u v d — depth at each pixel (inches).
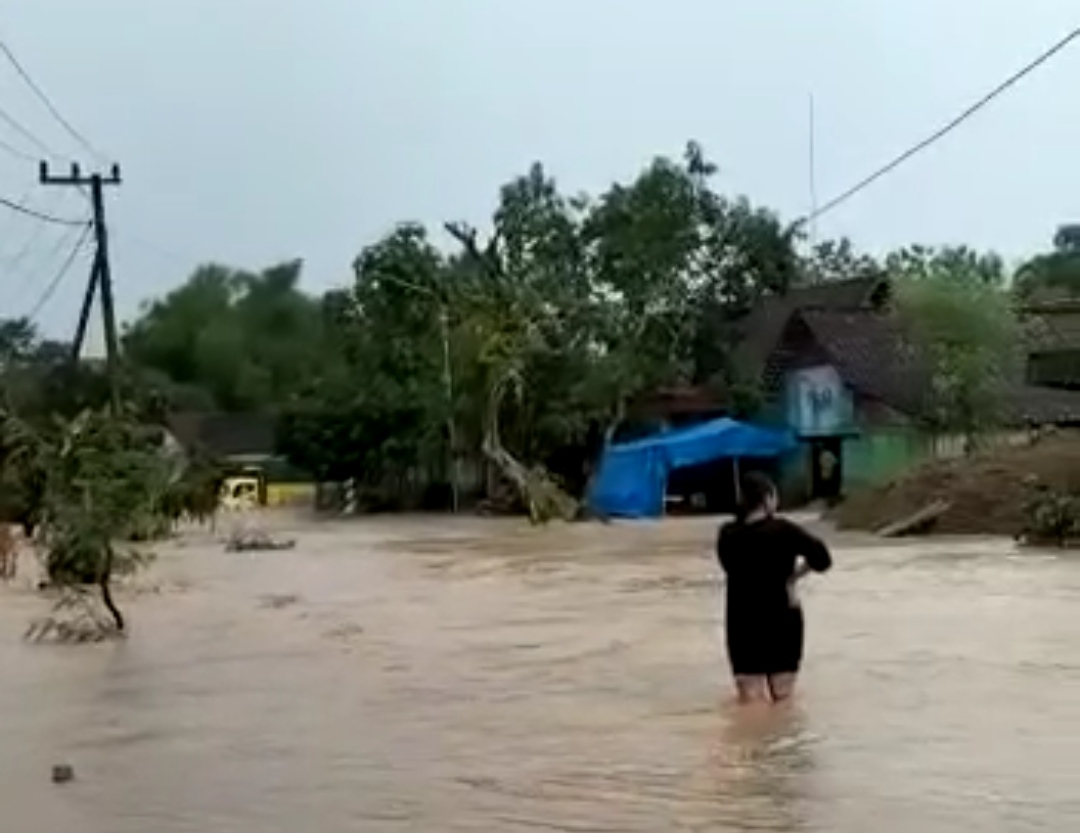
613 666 660.7
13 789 444.5
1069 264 3107.8
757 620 541.0
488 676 645.9
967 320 2111.2
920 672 606.2
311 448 2615.7
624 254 2556.6
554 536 1679.4
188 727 544.4
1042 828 359.3
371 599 1019.9
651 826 371.9
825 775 423.2
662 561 1259.8
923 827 362.9
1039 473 1481.3
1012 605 841.5
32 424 1203.9
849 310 2300.7
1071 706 522.9
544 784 424.8
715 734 491.5
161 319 1688.0
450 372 2437.3
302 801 415.8
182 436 2124.8
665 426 2389.3
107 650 788.0
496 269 2605.8
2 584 1230.9
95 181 1856.5
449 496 2568.9
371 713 560.7
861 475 2155.5
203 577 1238.3
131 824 395.5
